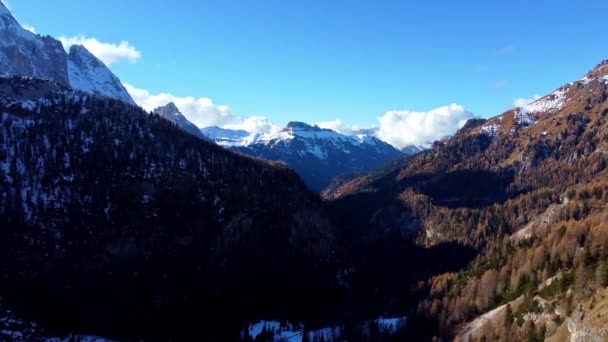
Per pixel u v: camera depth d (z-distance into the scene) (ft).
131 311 634.43
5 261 600.80
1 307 557.33
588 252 527.40
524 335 472.85
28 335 546.26
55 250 636.48
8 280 587.27
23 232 631.97
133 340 600.80
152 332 618.85
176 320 643.04
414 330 619.67
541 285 562.66
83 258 649.20
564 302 473.67
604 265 454.81
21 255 612.70
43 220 655.35
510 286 615.16
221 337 629.51
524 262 646.33
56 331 571.28
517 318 515.09
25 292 586.45
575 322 412.57
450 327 599.98
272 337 629.10
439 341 565.94
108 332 603.26
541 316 488.85
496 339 505.66
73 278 628.69
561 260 586.45
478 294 635.66
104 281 647.15
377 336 625.82
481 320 579.89
